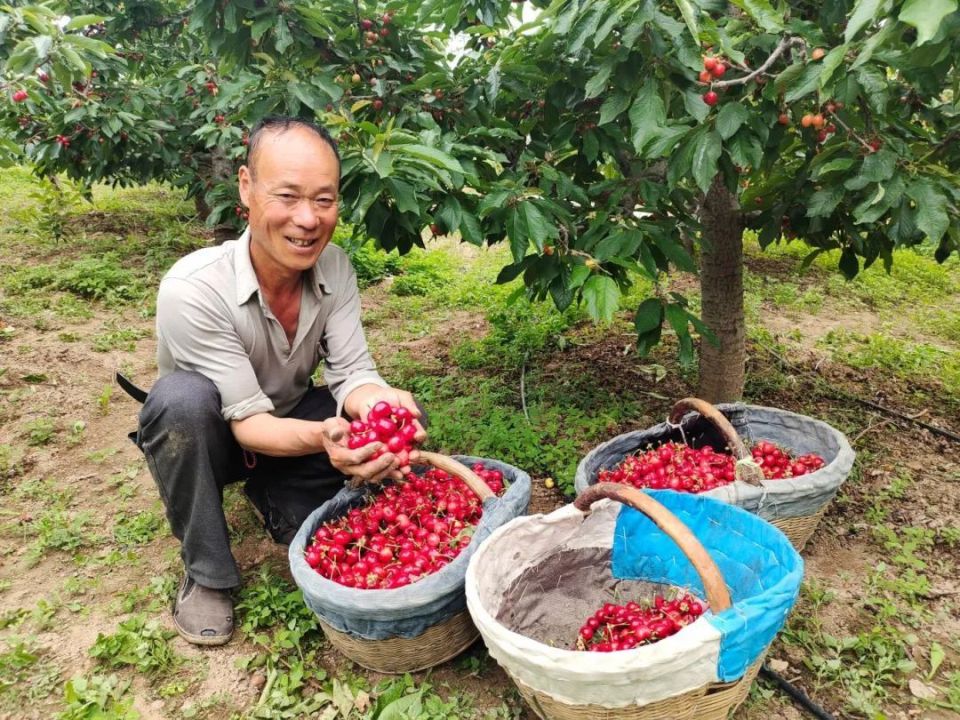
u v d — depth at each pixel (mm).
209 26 3100
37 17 2758
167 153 6258
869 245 3090
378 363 5012
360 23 3127
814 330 5547
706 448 2785
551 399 4195
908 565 2635
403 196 2170
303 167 2012
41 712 2055
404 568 2055
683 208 3189
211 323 2232
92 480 3354
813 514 2363
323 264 2518
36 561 2732
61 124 5711
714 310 3615
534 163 2855
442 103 3055
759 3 1978
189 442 2176
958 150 2588
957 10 1504
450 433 3693
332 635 2074
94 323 5566
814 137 2535
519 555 2066
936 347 5188
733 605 1537
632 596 2271
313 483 2621
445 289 6934
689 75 2264
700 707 1615
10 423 3857
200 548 2293
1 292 6074
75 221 8984
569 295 2516
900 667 2125
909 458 3480
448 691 2096
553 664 1496
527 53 2889
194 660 2234
